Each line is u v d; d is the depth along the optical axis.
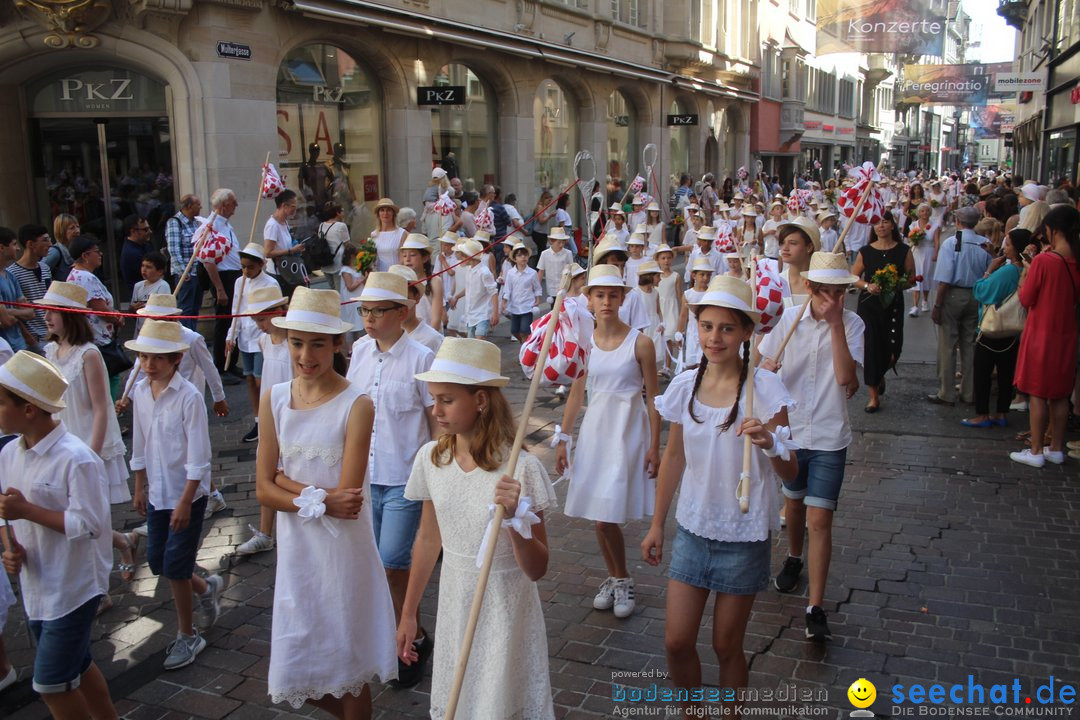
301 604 3.61
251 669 4.79
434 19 16.91
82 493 3.81
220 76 13.02
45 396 3.77
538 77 21.59
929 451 8.21
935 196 21.59
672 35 29.12
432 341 5.38
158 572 4.92
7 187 13.33
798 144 43.69
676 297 10.94
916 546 6.14
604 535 5.18
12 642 5.23
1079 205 13.42
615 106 26.72
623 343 5.14
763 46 38.72
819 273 4.81
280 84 14.65
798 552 5.52
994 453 8.13
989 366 8.78
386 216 11.32
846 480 7.47
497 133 20.98
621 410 5.13
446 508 3.42
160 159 13.47
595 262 7.66
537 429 9.03
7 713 4.49
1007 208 12.79
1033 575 5.68
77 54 12.70
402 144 16.97
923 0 27.50
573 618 5.22
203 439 4.80
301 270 11.45
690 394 3.90
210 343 12.28
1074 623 5.07
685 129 32.16
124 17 12.37
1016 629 5.01
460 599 3.41
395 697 4.47
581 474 5.18
